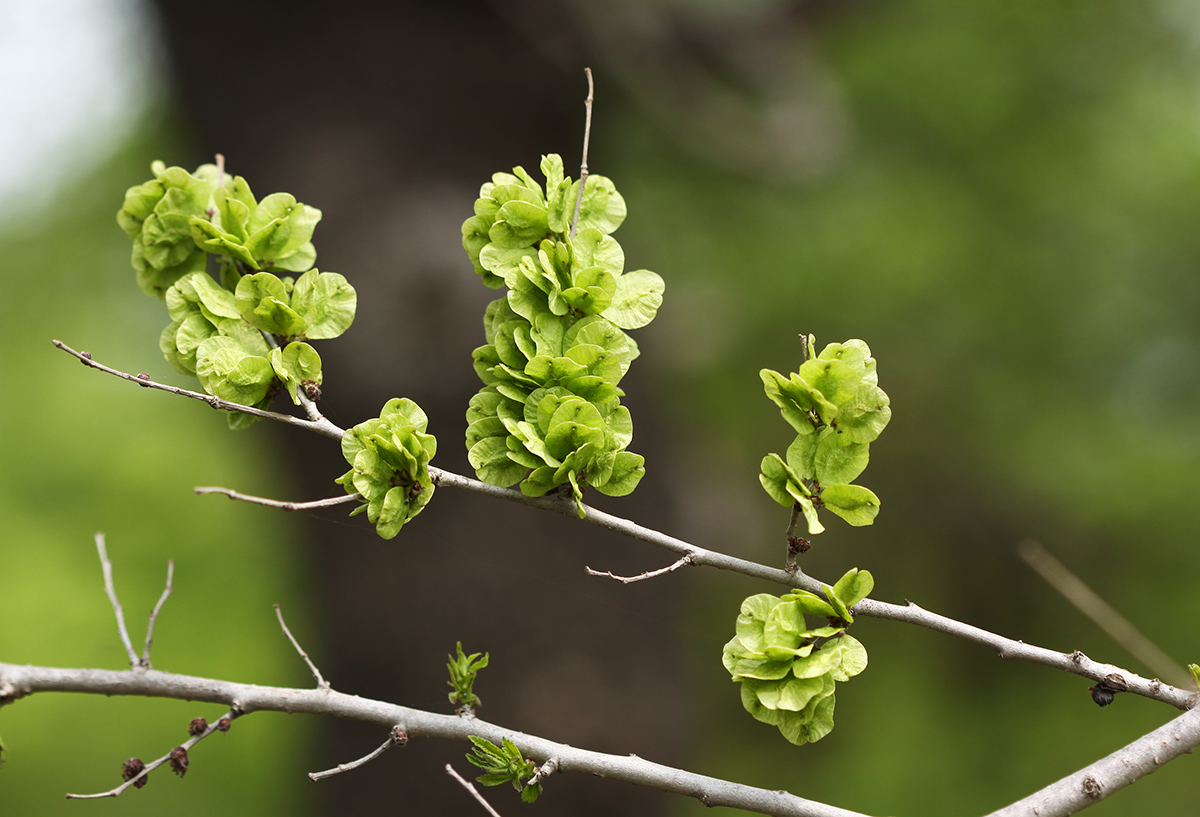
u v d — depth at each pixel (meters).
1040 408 6.47
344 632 3.34
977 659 6.64
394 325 3.20
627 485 1.12
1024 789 6.02
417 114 3.41
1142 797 5.94
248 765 6.49
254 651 7.11
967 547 6.60
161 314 9.09
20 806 6.18
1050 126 6.30
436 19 3.47
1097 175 6.29
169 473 8.47
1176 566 6.27
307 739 4.20
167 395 9.13
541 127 3.74
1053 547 6.46
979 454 6.44
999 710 6.48
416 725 1.19
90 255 8.73
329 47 3.38
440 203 3.34
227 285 1.33
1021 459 6.39
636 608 3.43
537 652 3.26
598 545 3.40
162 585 7.61
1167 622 6.18
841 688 6.70
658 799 3.34
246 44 3.39
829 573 6.55
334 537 3.34
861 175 6.21
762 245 6.26
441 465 3.27
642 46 4.16
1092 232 6.28
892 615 1.10
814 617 1.11
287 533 4.01
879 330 6.27
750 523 4.82
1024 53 6.30
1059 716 6.31
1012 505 6.45
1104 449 6.40
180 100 3.69
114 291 9.02
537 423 1.09
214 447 8.40
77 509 8.21
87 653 6.95
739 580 6.22
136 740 6.66
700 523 3.81
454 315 3.26
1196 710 1.15
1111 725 6.18
